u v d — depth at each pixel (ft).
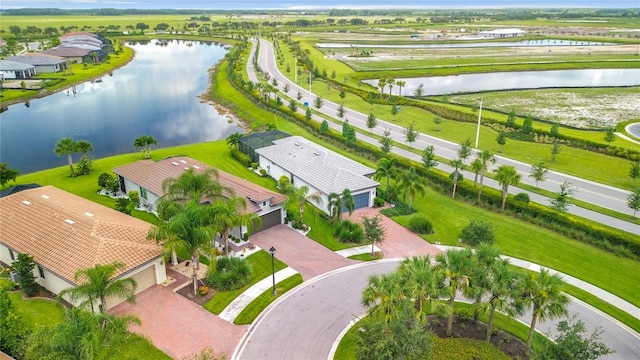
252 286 131.95
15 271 130.11
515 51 654.94
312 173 191.93
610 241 155.53
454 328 116.16
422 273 102.32
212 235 123.03
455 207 186.91
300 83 447.42
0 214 148.66
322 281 135.03
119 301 122.01
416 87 449.89
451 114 329.31
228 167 226.58
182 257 147.43
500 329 116.06
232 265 135.95
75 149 213.87
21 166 244.63
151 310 120.57
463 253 109.29
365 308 122.72
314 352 107.04
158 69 542.98
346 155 246.68
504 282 102.73
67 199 159.84
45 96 402.72
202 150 253.44
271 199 165.07
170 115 347.36
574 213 182.19
